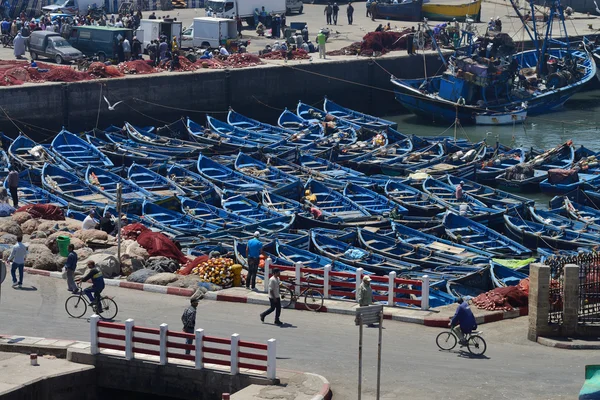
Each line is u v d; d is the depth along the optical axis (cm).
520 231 5909
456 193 6625
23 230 5047
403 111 10438
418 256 5422
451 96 9456
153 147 7862
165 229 5762
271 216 6200
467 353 3466
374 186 6956
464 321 3431
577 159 7775
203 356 3209
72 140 7738
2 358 3338
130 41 9419
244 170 7200
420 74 10481
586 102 10788
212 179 6944
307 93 9738
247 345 3138
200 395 3206
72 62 9056
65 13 11175
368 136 8581
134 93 8681
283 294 4025
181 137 8519
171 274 4288
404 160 7656
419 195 6694
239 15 11388
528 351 3491
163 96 8844
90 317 3647
